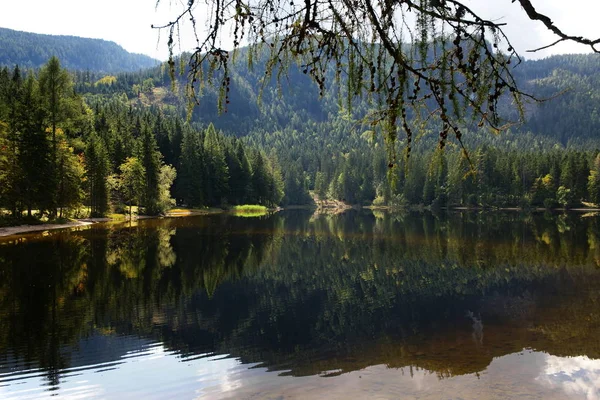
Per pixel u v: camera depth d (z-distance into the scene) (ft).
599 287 54.03
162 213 203.21
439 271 66.39
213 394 25.43
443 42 6.98
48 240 93.20
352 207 358.23
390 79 7.29
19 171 114.93
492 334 36.76
